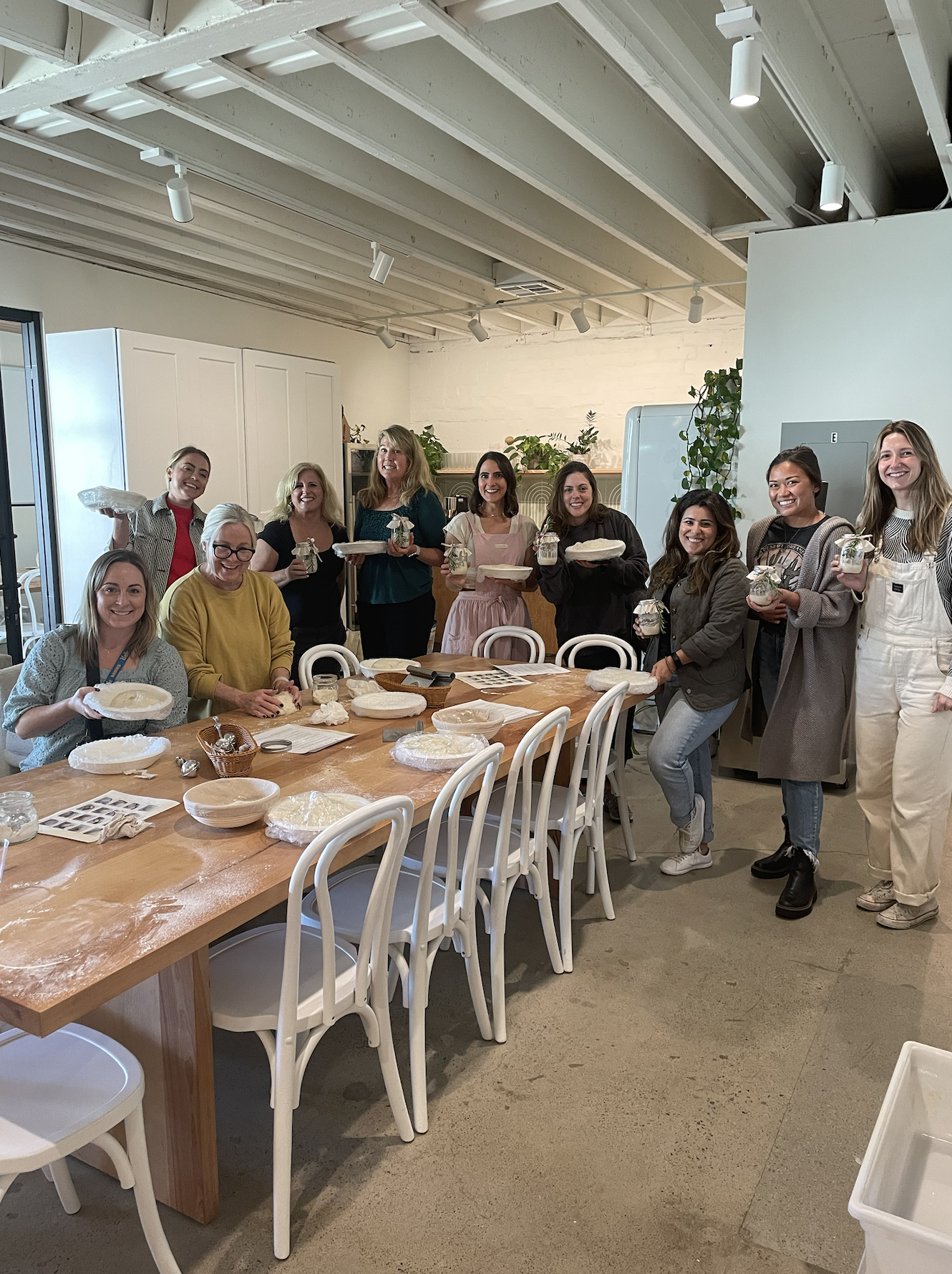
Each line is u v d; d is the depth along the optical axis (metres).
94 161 3.98
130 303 6.00
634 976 2.73
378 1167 1.94
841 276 4.39
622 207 4.77
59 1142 1.37
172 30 2.59
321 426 6.73
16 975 1.35
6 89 2.99
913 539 2.83
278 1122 1.68
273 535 3.80
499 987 2.39
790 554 3.26
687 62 3.10
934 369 4.25
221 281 6.35
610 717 2.89
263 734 2.61
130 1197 1.87
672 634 3.34
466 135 3.48
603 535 3.88
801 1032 2.44
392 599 4.02
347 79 3.43
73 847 1.83
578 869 3.55
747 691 4.51
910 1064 1.56
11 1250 1.73
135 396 5.32
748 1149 2.00
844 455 4.44
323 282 6.54
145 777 2.24
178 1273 1.60
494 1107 2.13
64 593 5.74
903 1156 1.51
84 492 3.42
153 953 1.42
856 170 3.93
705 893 3.32
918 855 2.96
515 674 3.53
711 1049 2.37
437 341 8.61
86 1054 1.59
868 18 3.22
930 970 2.77
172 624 2.93
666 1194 1.87
